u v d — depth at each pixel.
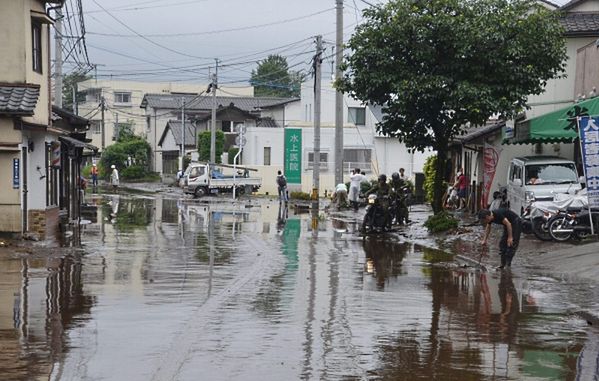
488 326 10.47
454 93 22.80
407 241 22.83
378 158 58.91
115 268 15.66
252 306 11.66
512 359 8.66
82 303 11.70
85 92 95.50
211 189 52.00
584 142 18.17
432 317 11.05
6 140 18.95
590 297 12.85
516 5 23.58
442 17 22.69
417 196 41.16
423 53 23.17
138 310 11.19
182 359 8.42
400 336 9.77
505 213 16.56
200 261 17.12
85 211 33.22
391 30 23.31
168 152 79.12
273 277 14.83
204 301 12.02
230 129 70.38
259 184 54.44
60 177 26.27
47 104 21.67
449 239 22.47
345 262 17.44
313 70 44.91
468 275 15.51
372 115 59.28
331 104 64.06
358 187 36.53
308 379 7.73
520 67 22.97
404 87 23.16
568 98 27.38
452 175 39.19
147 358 8.44
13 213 19.36
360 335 9.77
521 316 11.20
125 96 97.31
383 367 8.25
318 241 22.25
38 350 8.73
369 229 25.38
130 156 82.00
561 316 11.23
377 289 13.57
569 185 21.67
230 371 7.97
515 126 23.53
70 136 27.75
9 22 19.33
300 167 49.09
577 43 27.20
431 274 15.62
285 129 48.84
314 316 10.95
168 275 14.84
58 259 16.84
